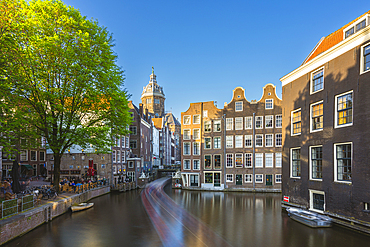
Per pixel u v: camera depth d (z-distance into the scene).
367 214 14.62
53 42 19.69
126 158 47.56
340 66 17.06
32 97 21.14
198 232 16.38
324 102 18.39
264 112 40.03
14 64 18.03
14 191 19.36
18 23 18.31
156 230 16.80
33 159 43.25
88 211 22.75
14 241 14.09
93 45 23.19
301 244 13.95
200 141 43.00
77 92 22.75
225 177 40.97
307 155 19.98
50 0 21.22
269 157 39.41
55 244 13.86
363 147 15.00
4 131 18.25
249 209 24.44
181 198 32.44
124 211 23.06
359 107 15.41
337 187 16.84
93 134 23.97
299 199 20.81
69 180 34.91
